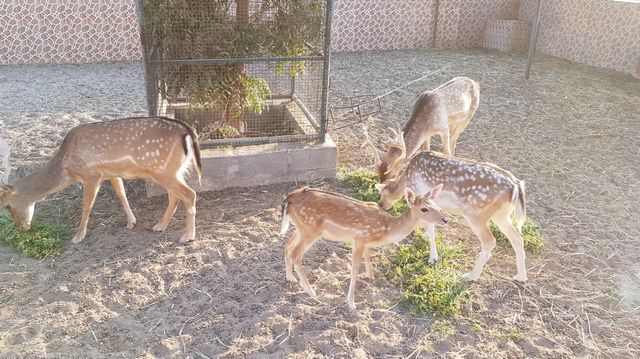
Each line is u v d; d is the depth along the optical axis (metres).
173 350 2.48
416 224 2.65
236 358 2.44
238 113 4.20
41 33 7.05
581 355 2.53
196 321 2.66
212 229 3.45
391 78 6.98
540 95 6.30
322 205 2.67
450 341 2.58
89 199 3.25
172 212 3.39
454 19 8.86
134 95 6.02
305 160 4.02
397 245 3.31
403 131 3.86
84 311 2.71
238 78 4.06
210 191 3.91
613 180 4.25
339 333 2.60
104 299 2.79
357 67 7.51
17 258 3.11
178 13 3.63
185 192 3.25
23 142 4.61
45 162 4.26
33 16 6.96
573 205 3.87
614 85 6.76
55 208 3.67
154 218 3.56
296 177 4.05
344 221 2.65
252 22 3.96
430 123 3.94
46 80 6.44
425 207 2.58
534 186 4.13
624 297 2.93
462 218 3.68
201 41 3.77
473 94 4.35
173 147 3.15
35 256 3.10
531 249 3.31
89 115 5.33
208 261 3.13
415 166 3.08
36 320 2.63
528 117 5.58
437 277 2.94
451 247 3.27
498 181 2.77
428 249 3.24
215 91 3.97
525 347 2.57
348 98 5.84
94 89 6.18
